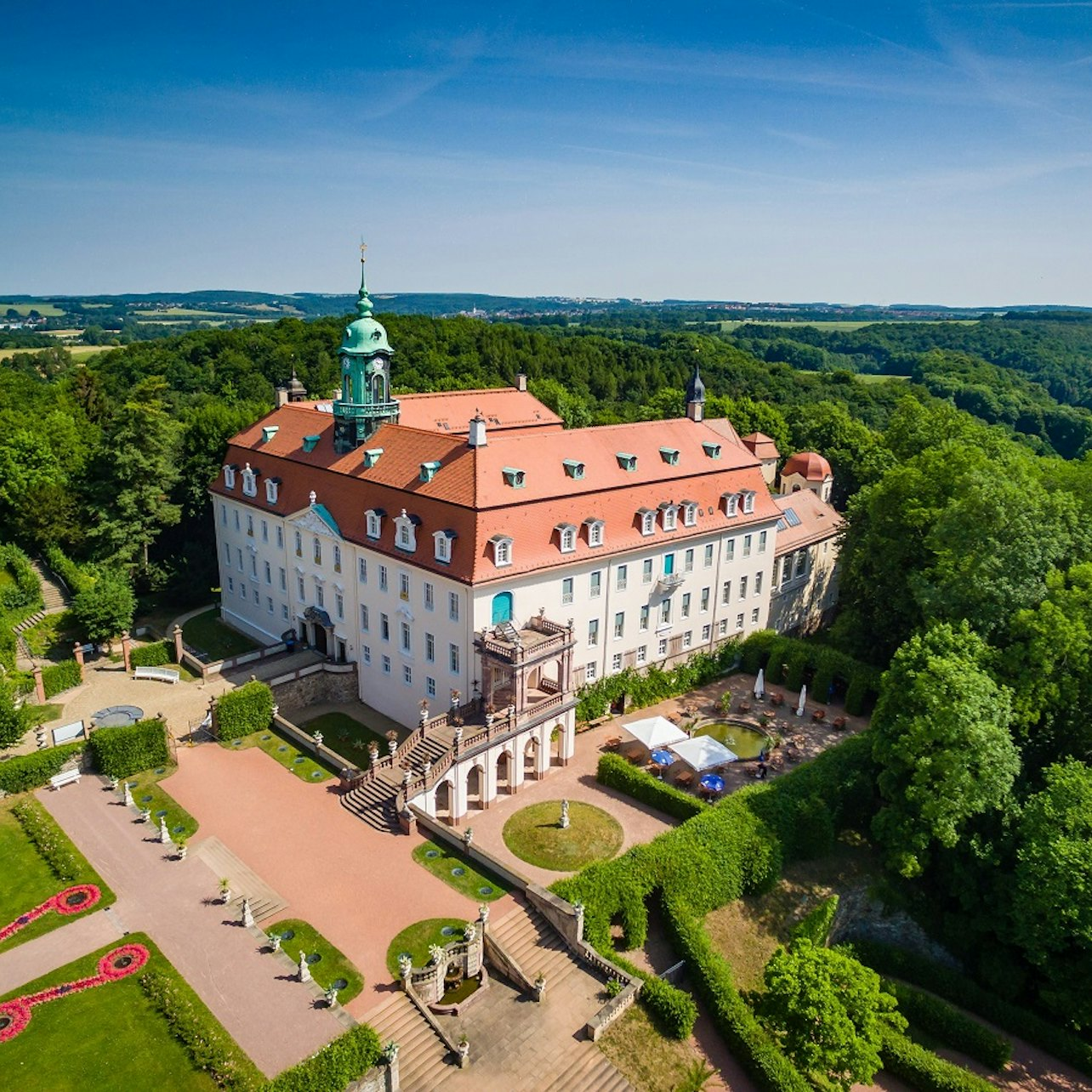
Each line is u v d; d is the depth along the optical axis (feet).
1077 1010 146.61
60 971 119.75
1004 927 156.56
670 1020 124.06
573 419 448.65
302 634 230.89
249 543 244.83
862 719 219.41
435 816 165.58
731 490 230.27
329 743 190.80
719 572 230.48
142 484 268.82
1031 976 159.22
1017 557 181.27
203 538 294.46
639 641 214.07
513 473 184.24
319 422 237.04
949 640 168.04
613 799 175.52
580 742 198.59
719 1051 124.98
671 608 220.43
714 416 430.61
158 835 152.05
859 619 238.48
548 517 186.70
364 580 201.98
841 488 393.70
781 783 174.09
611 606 202.90
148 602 272.92
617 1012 123.75
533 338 542.98
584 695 201.57
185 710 198.39
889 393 589.32
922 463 232.12
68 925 129.29
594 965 131.95
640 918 140.46
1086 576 176.04
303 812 161.68
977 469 201.77
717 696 227.20
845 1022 119.24
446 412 259.39
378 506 197.26
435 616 183.01
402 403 251.39
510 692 185.78
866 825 183.01
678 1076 119.24
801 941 129.90
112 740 169.37
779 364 649.61
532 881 143.84
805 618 280.10
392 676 201.05
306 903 136.26
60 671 205.87
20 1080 102.42
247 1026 111.34
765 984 130.21
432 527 182.60
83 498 281.74
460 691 181.88
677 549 214.90
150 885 138.92
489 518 176.24
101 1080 103.04
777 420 428.15
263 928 130.21
